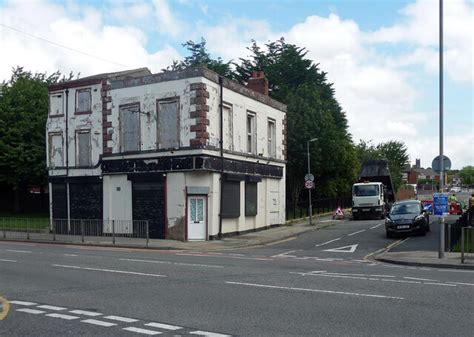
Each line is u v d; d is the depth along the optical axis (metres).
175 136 25.92
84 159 29.42
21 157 40.94
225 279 12.37
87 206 29.03
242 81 55.84
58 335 7.32
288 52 55.22
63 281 12.25
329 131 45.81
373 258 18.42
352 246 22.75
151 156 26.45
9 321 8.17
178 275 13.13
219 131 26.56
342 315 8.40
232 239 26.08
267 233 29.22
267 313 8.59
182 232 25.52
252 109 30.19
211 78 26.02
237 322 7.98
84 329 7.63
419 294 10.23
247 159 29.36
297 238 27.42
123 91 27.64
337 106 54.31
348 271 14.08
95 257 17.89
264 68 55.09
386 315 8.38
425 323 7.81
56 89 30.52
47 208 48.78
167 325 7.82
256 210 30.59
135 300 9.80
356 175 53.03
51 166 30.48
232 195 27.88
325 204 49.84
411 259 16.69
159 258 17.67
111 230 27.55
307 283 11.70
